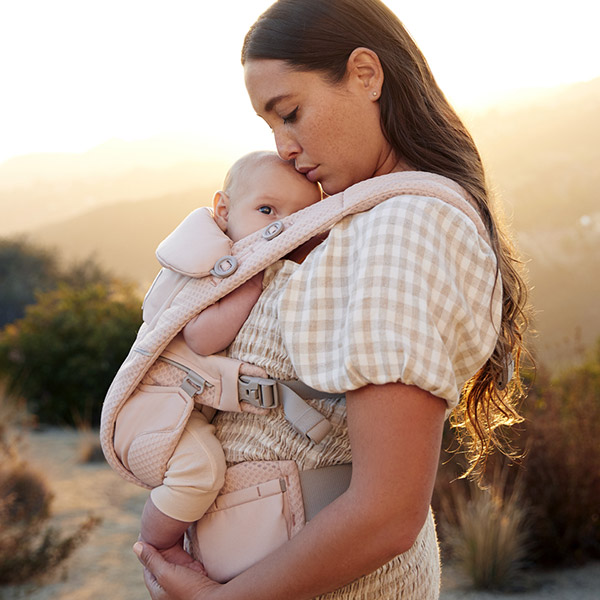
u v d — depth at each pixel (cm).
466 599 470
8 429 897
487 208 125
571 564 508
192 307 121
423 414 97
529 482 523
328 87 118
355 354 98
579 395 593
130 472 132
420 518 98
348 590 113
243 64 123
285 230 119
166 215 10975
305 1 118
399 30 125
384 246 102
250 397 117
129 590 499
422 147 122
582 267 4750
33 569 511
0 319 2612
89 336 1111
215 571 121
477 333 107
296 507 116
